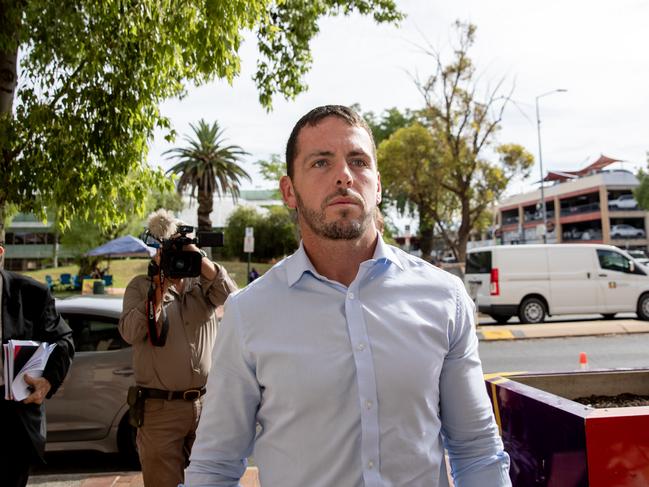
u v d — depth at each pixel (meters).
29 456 2.74
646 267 14.07
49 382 2.76
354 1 10.49
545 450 2.40
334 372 1.44
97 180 5.89
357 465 1.41
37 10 5.64
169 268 3.04
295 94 9.05
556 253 13.84
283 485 1.44
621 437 2.16
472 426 1.57
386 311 1.50
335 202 1.53
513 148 23.98
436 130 24.17
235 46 5.71
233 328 1.54
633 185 55.56
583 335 11.62
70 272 48.31
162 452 3.08
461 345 1.59
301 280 1.54
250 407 1.56
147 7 5.52
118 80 5.69
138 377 3.17
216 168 38.31
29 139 5.61
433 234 40.59
